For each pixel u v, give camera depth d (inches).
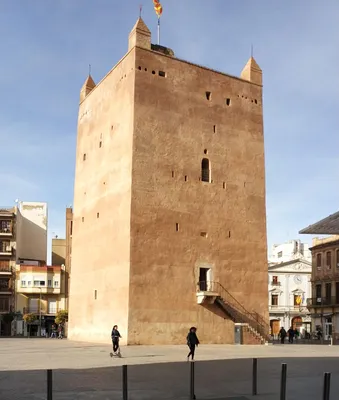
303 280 3555.6
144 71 1750.7
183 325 1673.2
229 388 713.6
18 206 3553.2
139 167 1684.3
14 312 3102.9
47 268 3181.6
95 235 1881.2
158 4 2037.4
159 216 1690.5
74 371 887.7
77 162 2127.2
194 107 1835.6
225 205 1841.8
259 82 2030.0
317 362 1075.3
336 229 1216.2
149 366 969.5
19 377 812.6
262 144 1980.8
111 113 1866.4
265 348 1536.7
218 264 1782.7
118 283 1664.6
